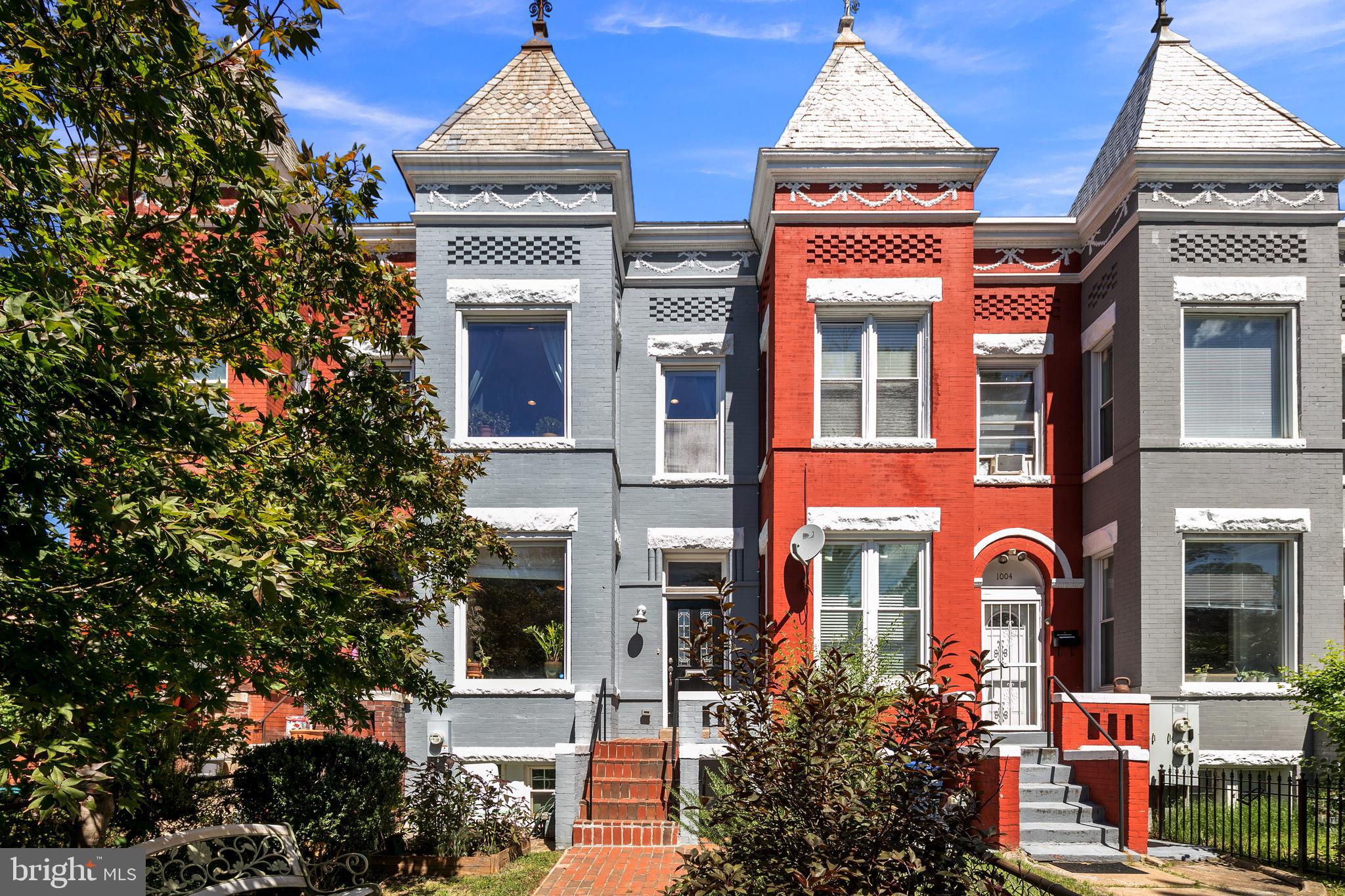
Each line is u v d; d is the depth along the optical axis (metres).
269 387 8.77
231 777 11.47
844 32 17.81
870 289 16.23
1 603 5.91
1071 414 18.19
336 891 9.11
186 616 6.91
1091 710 14.59
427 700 11.66
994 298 18.44
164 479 6.46
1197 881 11.23
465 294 16.56
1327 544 15.62
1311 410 15.84
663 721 17.56
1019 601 17.95
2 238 6.40
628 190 17.50
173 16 6.36
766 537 17.23
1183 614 15.59
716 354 18.44
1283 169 16.02
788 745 7.16
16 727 6.00
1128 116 17.94
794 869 6.55
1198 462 15.77
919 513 15.84
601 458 16.34
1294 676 14.15
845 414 16.34
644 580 17.91
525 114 17.11
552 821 14.52
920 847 6.66
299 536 7.26
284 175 14.11
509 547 13.40
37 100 6.31
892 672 15.52
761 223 17.69
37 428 5.75
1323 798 13.42
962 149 16.11
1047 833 13.02
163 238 7.71
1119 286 16.78
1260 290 15.91
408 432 9.59
